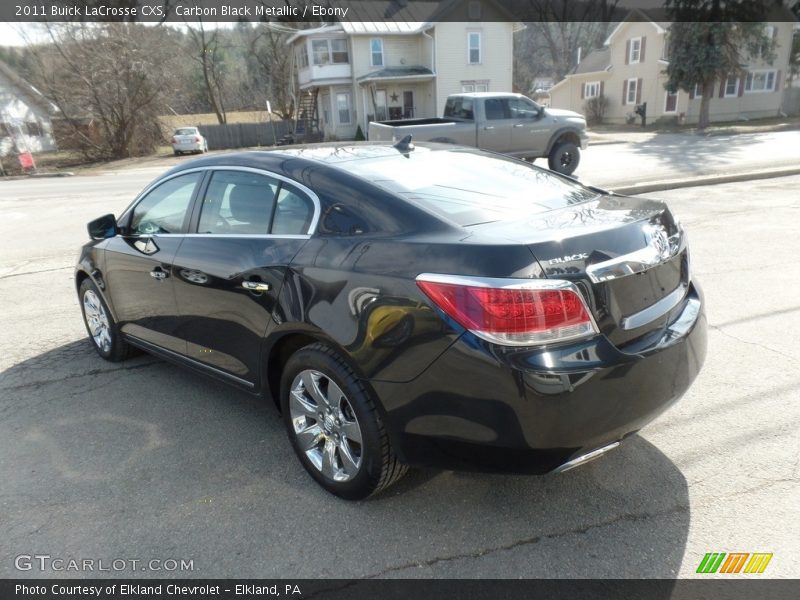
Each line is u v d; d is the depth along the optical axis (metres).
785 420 3.34
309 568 2.47
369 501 2.87
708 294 5.38
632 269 2.49
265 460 3.25
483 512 2.76
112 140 33.19
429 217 2.64
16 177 26.69
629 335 2.48
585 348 2.31
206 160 3.71
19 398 4.11
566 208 2.90
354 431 2.71
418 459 2.54
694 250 6.82
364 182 2.90
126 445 3.45
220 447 3.40
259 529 2.71
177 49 35.75
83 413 3.86
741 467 2.96
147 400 4.02
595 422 2.34
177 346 3.82
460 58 32.28
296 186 3.07
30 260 8.41
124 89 31.75
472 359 2.28
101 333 4.71
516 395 2.24
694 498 2.76
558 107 47.19
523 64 69.56
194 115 53.44
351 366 2.64
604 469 3.02
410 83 33.66
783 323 4.66
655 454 3.11
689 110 34.03
